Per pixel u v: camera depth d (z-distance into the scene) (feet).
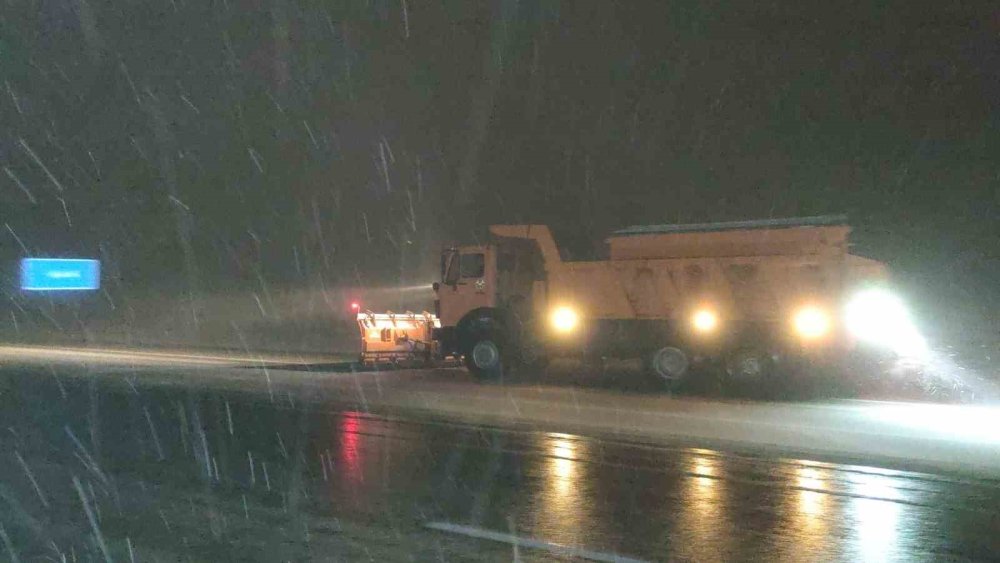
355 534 24.23
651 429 42.63
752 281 56.54
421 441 38.86
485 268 64.54
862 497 28.71
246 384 60.64
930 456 35.99
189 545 23.27
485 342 63.31
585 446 37.86
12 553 22.61
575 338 61.57
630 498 28.37
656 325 59.11
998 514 26.61
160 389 57.41
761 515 26.32
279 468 32.89
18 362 76.74
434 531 24.52
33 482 30.48
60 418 44.83
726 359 56.95
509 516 26.13
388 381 63.21
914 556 22.54
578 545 23.25
